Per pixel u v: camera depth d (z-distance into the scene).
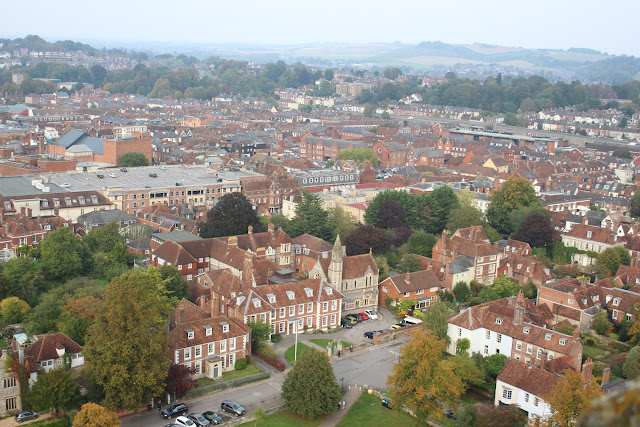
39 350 139.62
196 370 149.00
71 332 153.12
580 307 182.00
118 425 119.19
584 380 122.69
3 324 164.88
